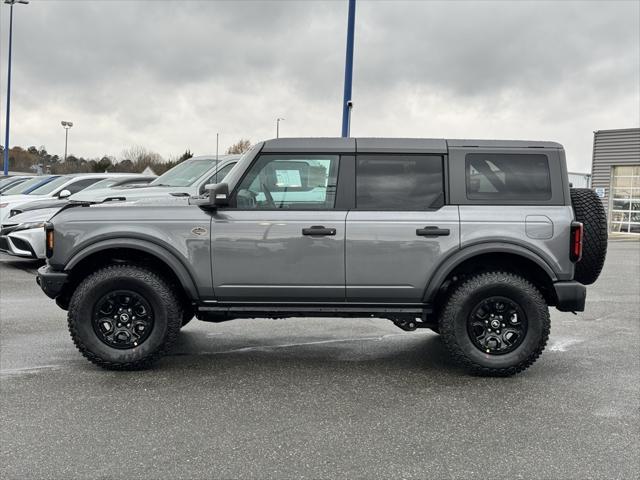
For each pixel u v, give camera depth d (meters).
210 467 3.36
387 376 5.16
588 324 7.40
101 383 4.85
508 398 4.60
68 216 5.12
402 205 5.12
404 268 5.07
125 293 5.06
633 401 4.54
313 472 3.31
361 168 5.16
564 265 5.06
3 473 3.26
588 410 4.34
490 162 5.17
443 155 5.16
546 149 5.19
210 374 5.16
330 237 5.06
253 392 4.69
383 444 3.70
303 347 6.17
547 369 5.40
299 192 5.16
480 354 5.05
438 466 3.40
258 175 5.19
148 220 5.10
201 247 5.08
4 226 11.49
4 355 5.62
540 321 5.02
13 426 3.93
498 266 5.29
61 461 3.42
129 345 5.10
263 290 5.13
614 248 20.48
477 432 3.91
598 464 3.45
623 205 28.16
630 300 9.27
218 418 4.12
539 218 5.06
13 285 9.70
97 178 13.63
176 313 5.12
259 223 5.07
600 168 28.83
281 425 4.00
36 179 15.63
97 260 5.35
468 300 5.02
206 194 5.69
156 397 4.54
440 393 4.71
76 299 5.04
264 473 3.30
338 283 5.10
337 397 4.59
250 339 6.51
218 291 5.14
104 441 3.70
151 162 57.72
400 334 6.82
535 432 3.92
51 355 5.64
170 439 3.75
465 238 5.05
